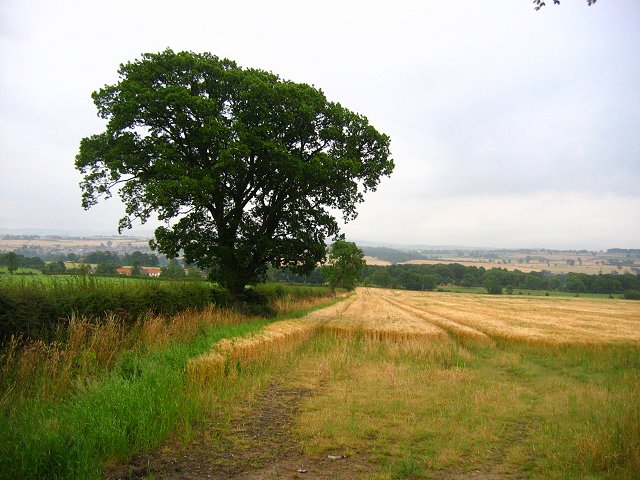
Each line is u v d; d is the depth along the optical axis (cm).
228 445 668
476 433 754
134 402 698
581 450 638
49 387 785
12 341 870
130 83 2231
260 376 1123
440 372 1326
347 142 2686
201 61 2402
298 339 1873
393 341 2200
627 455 609
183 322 1526
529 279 13662
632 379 1305
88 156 2327
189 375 923
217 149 2348
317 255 2852
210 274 2673
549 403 991
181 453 628
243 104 2445
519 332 2505
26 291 1095
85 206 2422
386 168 2953
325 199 2884
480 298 9238
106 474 550
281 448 664
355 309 4791
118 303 1404
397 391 1056
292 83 2562
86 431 613
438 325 3077
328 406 898
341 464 607
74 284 1379
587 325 3372
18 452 524
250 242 2547
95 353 984
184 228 2388
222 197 2539
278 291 4447
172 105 2223
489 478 573
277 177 2491
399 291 13088
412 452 661
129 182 2431
